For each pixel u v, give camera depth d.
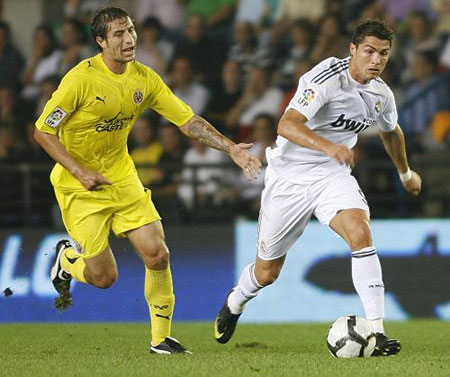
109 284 24.98
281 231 24.25
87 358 21.58
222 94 49.25
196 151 46.03
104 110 23.14
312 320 38.28
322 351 24.84
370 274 21.84
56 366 19.72
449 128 46.34
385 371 18.45
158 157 46.59
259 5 51.22
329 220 22.97
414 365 19.47
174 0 52.09
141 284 38.34
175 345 23.67
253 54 49.66
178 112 24.00
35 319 38.44
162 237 23.70
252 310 38.66
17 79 50.97
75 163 22.45
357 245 22.03
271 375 17.91
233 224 39.09
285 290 38.62
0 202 45.34
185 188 45.19
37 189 45.59
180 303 38.75
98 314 38.31
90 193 24.00
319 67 22.78
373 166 42.09
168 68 50.31
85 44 51.00
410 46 48.56
